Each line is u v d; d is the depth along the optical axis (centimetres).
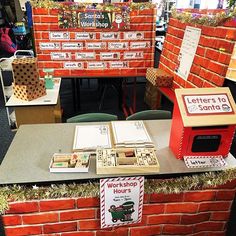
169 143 141
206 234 148
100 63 317
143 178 120
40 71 309
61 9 288
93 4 292
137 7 297
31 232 128
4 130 333
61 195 119
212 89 130
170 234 143
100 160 122
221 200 137
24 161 127
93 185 118
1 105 404
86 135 148
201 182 125
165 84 282
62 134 153
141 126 158
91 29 301
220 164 126
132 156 126
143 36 311
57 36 299
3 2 649
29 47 604
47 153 134
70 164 121
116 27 303
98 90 479
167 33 304
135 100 404
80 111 399
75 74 319
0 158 275
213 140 125
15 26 612
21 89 246
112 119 192
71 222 129
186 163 126
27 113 251
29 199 118
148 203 131
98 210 127
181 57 258
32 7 284
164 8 504
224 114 121
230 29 180
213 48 200
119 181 119
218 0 390
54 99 255
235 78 189
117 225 132
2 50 630
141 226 137
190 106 123
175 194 130
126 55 317
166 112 207
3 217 122
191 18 240
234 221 206
